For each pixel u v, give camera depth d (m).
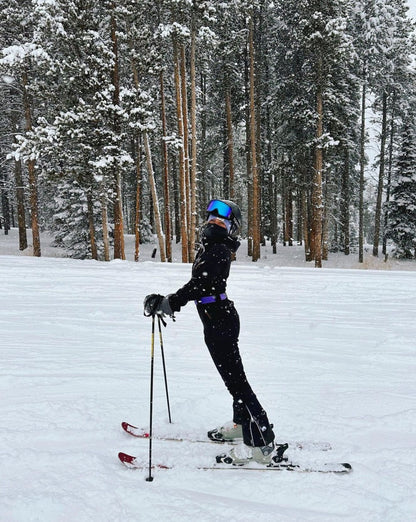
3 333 5.79
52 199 28.95
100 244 25.97
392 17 23.44
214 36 19.00
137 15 18.48
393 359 5.01
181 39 19.09
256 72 24.73
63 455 2.67
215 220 2.82
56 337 5.67
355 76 22.94
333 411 3.49
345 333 6.20
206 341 2.82
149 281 10.65
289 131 24.06
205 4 18.47
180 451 2.87
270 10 23.86
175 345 5.43
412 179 27.20
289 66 23.58
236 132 31.62
